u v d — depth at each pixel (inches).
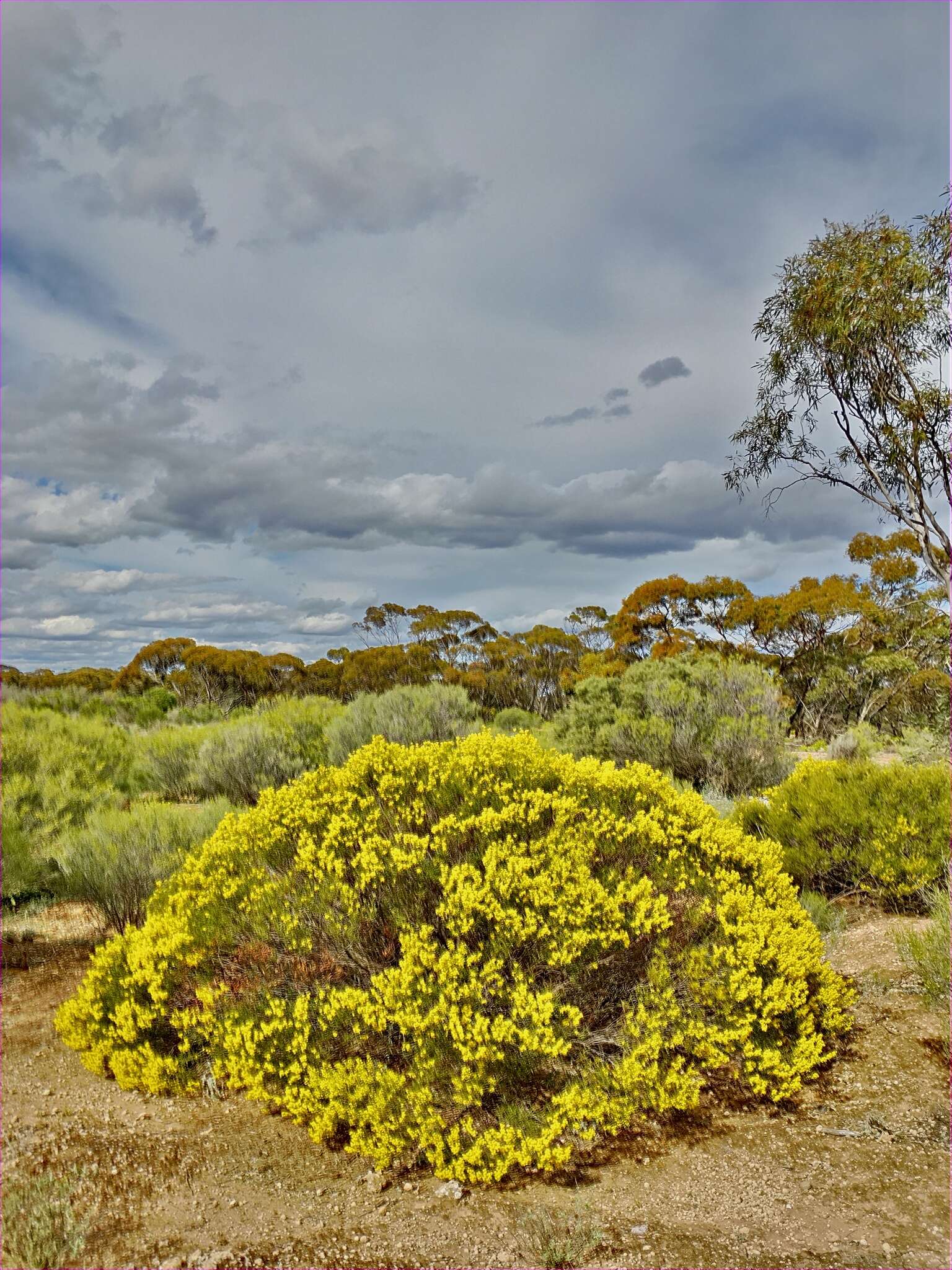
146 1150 116.7
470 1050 115.0
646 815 151.6
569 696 1049.5
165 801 363.6
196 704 1095.6
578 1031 126.2
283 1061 125.1
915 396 306.7
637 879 141.9
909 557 879.1
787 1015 136.6
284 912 137.1
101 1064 142.9
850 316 305.3
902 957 170.7
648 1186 105.5
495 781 151.3
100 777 339.0
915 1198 95.0
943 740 492.4
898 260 289.0
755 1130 119.0
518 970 125.0
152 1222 97.8
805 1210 95.3
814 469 359.6
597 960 129.4
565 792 156.7
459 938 128.7
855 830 228.8
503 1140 109.3
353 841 143.4
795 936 143.6
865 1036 145.6
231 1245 92.7
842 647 891.4
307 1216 99.8
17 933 221.9
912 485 322.7
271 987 137.9
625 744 465.7
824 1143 112.5
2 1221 95.6
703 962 131.1
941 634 813.2
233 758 380.2
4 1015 169.9
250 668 1187.9
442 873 131.9
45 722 365.1
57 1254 89.0
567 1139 119.0
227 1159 114.9
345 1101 116.6
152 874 214.7
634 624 1146.0
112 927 222.5
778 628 984.9
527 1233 94.8
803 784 259.4
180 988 146.8
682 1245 89.6
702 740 453.1
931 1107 117.6
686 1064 131.0
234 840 156.5
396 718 417.4
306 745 421.1
